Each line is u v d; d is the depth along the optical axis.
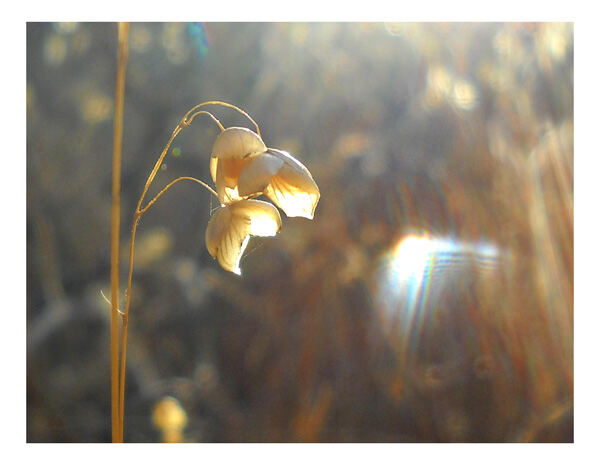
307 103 0.21
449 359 0.16
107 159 0.23
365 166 0.18
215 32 0.23
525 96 0.18
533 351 0.15
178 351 0.17
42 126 0.23
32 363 0.17
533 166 0.16
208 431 0.16
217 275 0.18
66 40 0.24
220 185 0.11
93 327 0.19
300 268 0.17
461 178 0.17
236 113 0.22
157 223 0.21
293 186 0.11
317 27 0.21
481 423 0.15
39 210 0.21
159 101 0.23
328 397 0.16
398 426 0.15
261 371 0.16
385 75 0.20
